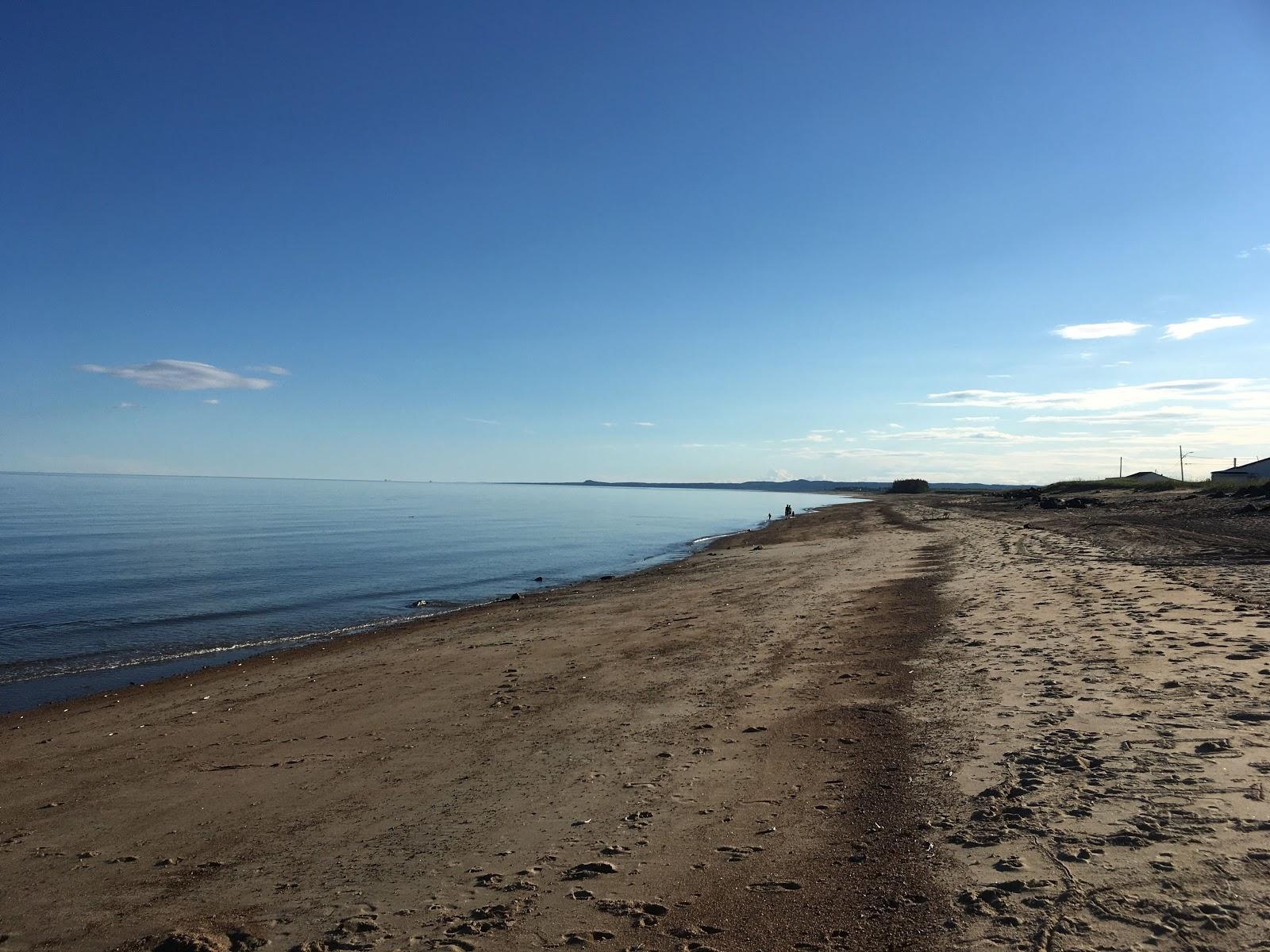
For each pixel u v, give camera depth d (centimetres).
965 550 2627
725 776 663
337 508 10575
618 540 5266
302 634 1956
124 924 491
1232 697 710
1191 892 384
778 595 1902
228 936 453
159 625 2098
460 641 1623
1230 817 462
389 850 572
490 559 3925
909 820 521
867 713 806
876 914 405
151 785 809
